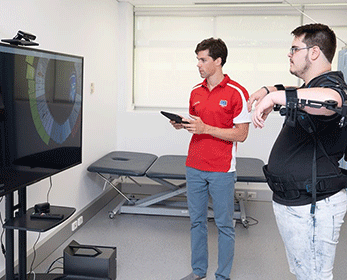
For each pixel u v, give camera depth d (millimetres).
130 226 4109
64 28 3531
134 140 5199
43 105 2422
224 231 2762
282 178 1753
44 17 3160
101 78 4543
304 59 1708
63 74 2656
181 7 5148
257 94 1912
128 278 3000
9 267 2387
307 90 1455
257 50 5086
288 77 5082
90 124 4266
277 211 1841
